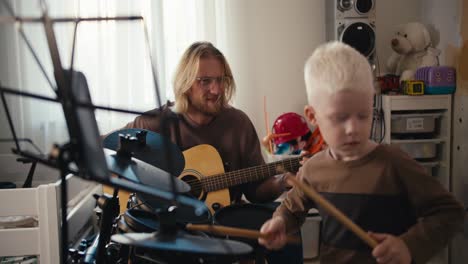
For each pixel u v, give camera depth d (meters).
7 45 2.27
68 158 0.70
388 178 0.90
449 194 0.88
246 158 1.90
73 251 1.42
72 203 1.96
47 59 2.27
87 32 2.30
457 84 2.23
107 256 1.20
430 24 2.50
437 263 2.31
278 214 1.04
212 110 1.84
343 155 0.95
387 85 2.36
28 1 2.12
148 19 2.35
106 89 2.34
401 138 2.32
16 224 1.73
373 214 0.91
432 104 2.25
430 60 2.38
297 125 2.24
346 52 0.90
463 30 2.17
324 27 2.58
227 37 2.53
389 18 2.62
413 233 0.84
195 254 0.78
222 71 1.86
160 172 1.08
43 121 2.35
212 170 1.80
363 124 0.86
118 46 2.33
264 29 2.56
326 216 0.98
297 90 2.60
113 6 2.31
